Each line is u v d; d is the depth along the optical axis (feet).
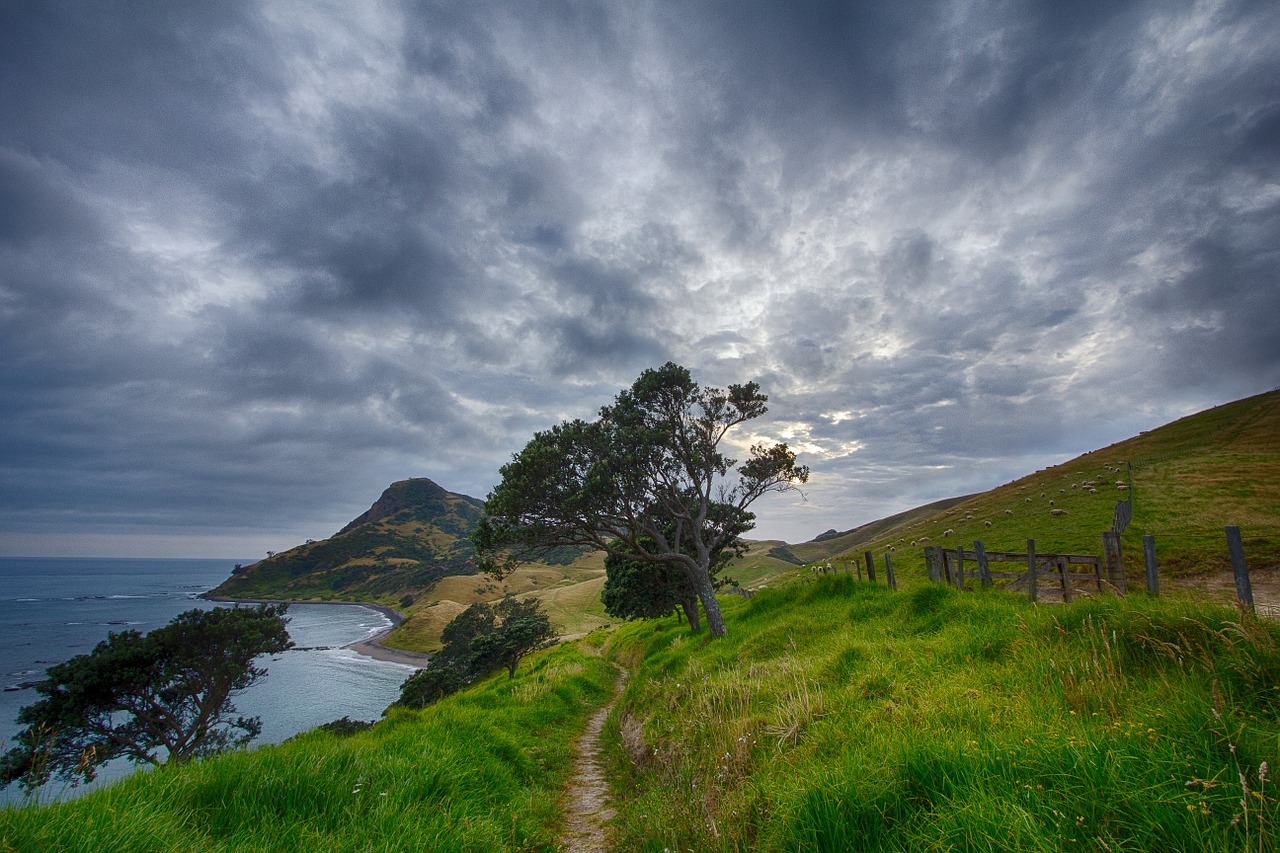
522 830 22.81
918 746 15.23
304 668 361.10
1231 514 107.76
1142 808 10.78
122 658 129.90
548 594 515.91
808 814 14.34
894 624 40.01
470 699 52.24
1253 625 17.44
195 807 17.63
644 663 88.89
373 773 22.02
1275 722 13.25
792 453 102.12
